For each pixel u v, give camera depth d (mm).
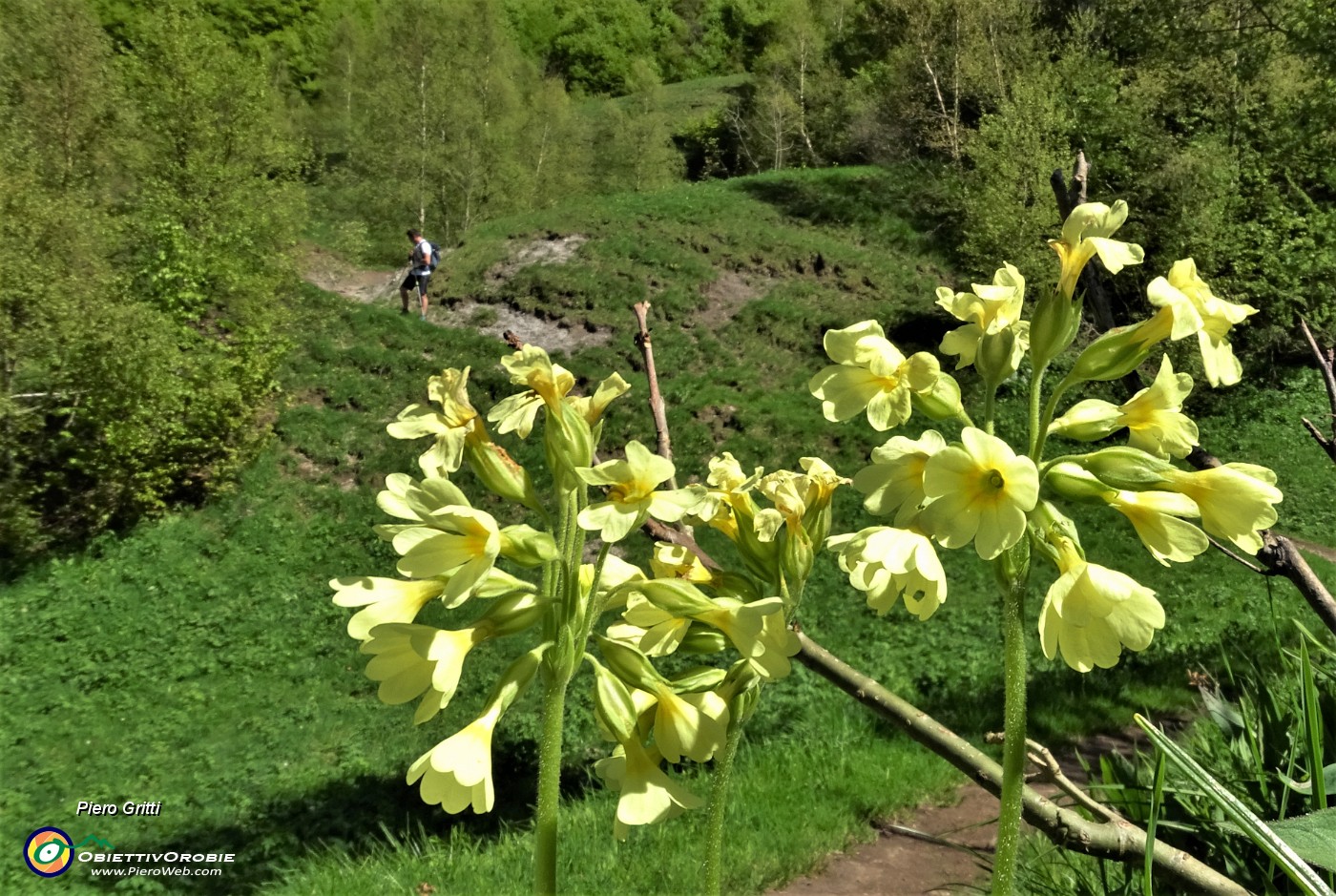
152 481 14375
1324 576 11055
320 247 26984
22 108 20000
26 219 14617
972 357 1441
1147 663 8852
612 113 40969
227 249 18234
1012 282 1434
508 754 8688
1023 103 18781
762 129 38469
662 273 20609
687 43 63094
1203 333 1329
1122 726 7480
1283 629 9289
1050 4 24453
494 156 33375
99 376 14031
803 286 20344
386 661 1323
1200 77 18109
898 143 28016
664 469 1269
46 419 14734
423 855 6691
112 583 13094
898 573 1313
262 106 20891
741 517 1478
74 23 20672
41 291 14023
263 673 11383
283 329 18453
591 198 25359
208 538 14094
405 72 33969
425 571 1257
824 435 15547
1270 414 15773
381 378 17719
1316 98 14859
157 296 17125
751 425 15906
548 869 1177
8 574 13227
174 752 9797
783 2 59281
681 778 7059
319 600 12906
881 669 9969
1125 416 1373
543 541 1263
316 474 15547
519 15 60438
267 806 8477
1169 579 11500
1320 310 15320
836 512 13133
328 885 6289
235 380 15484
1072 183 2154
